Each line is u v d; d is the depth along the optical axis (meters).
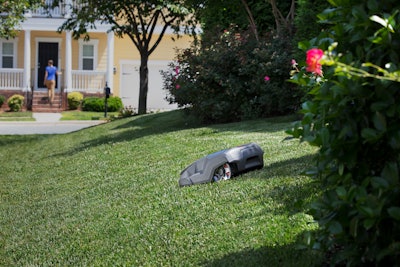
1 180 11.95
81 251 6.28
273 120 14.16
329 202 3.65
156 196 7.83
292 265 4.62
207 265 5.06
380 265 3.63
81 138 16.91
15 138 20.50
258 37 16.16
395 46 3.40
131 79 36.59
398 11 3.38
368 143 3.55
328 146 3.53
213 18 19.09
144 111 23.38
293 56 13.70
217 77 15.02
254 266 4.77
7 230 7.91
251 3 17.84
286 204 6.20
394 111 3.35
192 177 8.00
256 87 14.83
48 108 33.34
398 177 3.34
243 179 7.62
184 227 6.24
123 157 12.02
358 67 3.44
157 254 5.62
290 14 16.22
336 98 3.45
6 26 19.81
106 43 35.84
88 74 34.69
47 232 7.32
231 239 5.55
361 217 3.41
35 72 35.16
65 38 35.19
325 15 3.66
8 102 33.19
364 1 3.55
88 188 9.72
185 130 14.13
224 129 13.36
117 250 6.02
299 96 14.45
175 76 16.45
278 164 8.30
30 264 6.26
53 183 10.88
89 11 21.94
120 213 7.38
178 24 23.41
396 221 3.42
